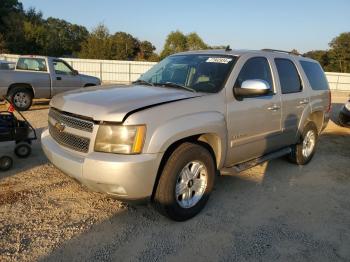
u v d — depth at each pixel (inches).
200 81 168.6
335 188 204.7
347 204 182.5
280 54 211.5
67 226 141.9
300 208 173.3
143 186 131.0
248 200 178.4
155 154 130.8
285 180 212.2
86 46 1788.9
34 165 210.8
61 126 145.9
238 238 140.9
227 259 126.4
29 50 1747.0
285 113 203.0
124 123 128.5
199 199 154.9
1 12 1977.1
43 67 445.7
